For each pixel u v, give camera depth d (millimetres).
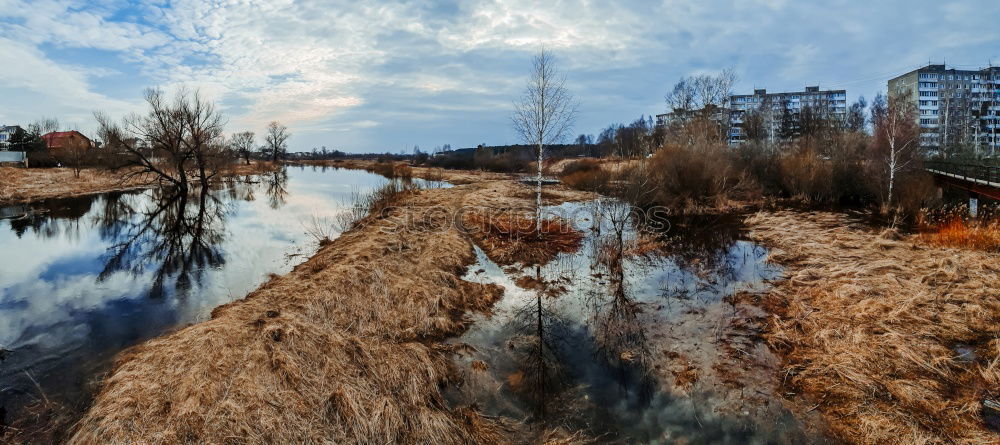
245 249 15711
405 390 6332
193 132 33969
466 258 13547
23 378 7102
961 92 66188
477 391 6828
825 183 24750
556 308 10078
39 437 5660
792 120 51250
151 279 12336
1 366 7500
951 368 6750
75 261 14375
